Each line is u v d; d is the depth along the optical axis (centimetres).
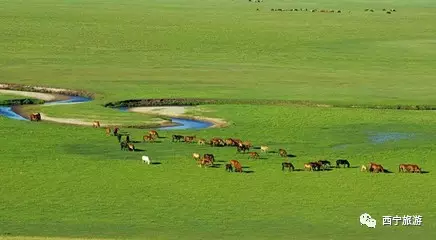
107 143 5941
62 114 6756
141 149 5788
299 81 8488
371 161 5606
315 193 4869
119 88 7838
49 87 7850
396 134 6366
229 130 6400
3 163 5406
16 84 7950
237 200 4731
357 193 4878
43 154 5634
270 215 4488
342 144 6056
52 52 10075
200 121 6706
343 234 4191
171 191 4875
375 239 4116
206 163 5362
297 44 11200
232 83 8244
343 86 8250
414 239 4119
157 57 9900
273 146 5969
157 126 6525
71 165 5381
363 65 9700
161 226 4291
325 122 6681
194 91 7738
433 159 5684
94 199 4731
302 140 6150
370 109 7200
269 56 10194
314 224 4347
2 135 6084
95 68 8988
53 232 4162
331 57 10225
